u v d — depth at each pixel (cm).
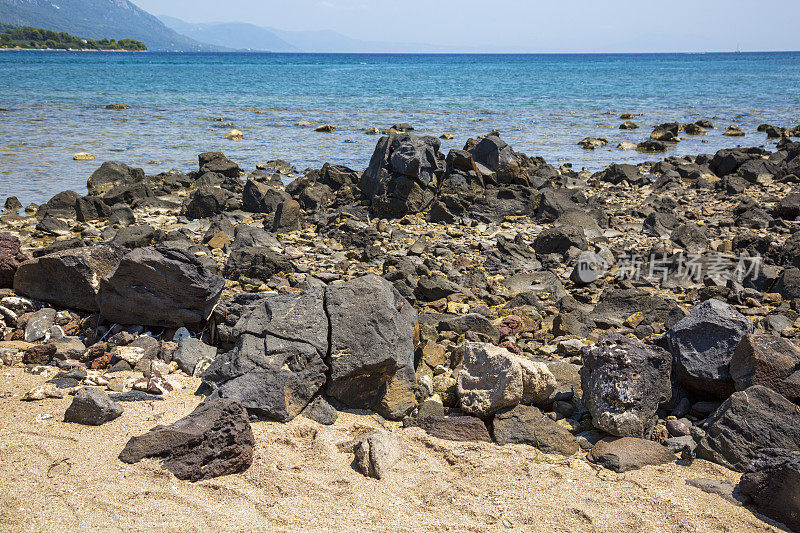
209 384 673
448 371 761
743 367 651
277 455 573
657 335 919
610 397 623
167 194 1958
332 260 1309
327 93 6209
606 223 1644
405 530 476
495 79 8894
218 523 475
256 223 1669
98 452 559
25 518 468
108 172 2025
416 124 3941
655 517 498
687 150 3186
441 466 573
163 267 795
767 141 3503
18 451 554
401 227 1625
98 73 8775
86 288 865
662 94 6475
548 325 959
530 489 534
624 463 571
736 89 7162
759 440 579
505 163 1917
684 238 1420
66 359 758
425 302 1060
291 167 2473
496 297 1077
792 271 1129
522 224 1683
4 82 6662
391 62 17612
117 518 473
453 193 1769
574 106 5272
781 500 496
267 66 12950
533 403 675
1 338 830
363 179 1872
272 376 640
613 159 2856
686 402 689
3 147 2733
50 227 1504
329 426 632
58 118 3838
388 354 658
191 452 546
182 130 3494
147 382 696
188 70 10288
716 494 530
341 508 501
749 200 1866
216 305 838
